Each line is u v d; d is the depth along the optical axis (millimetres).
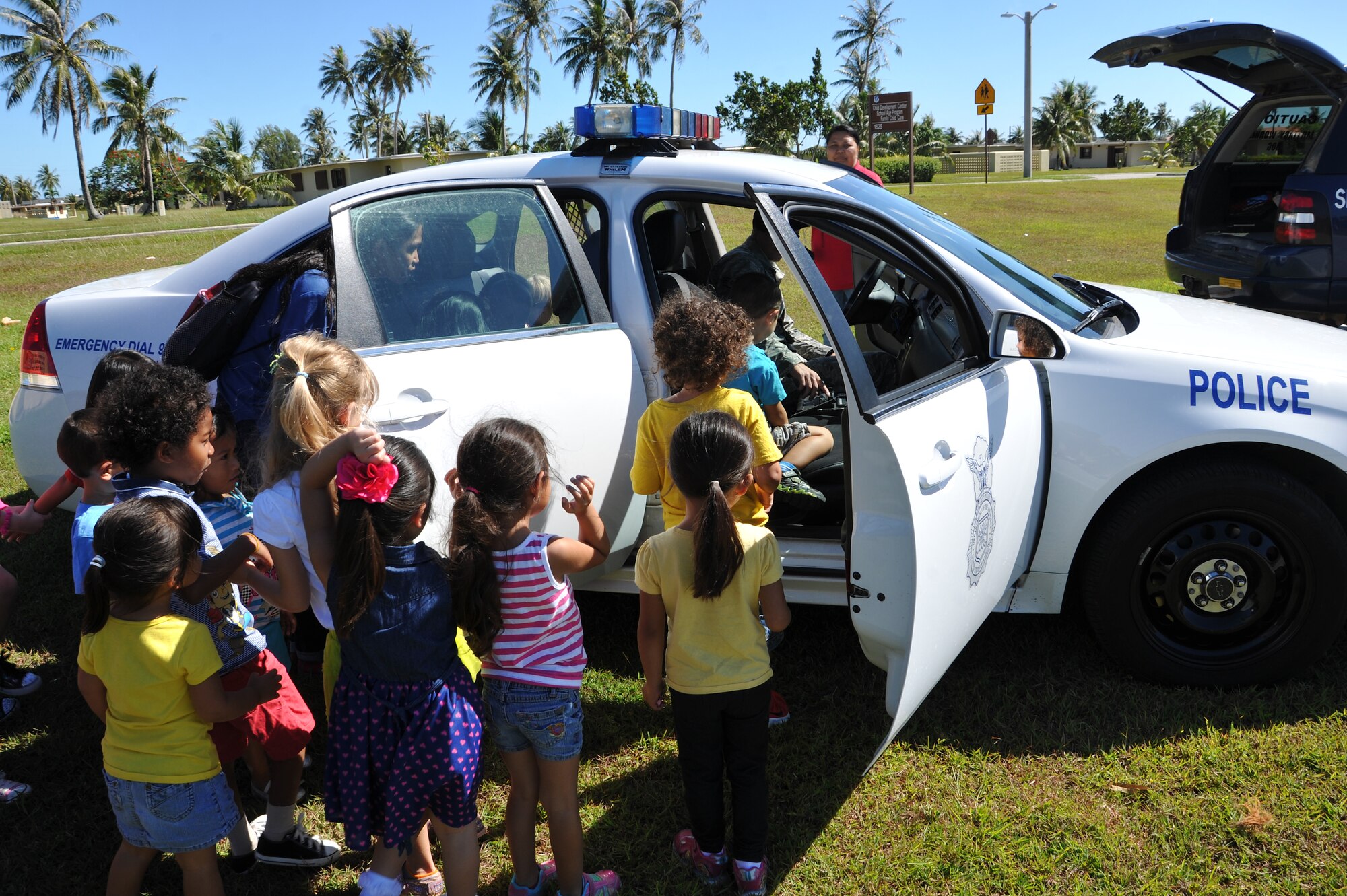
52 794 2938
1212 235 6641
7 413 6559
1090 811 2689
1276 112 6609
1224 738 2953
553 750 2279
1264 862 2471
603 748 3098
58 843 2727
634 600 4023
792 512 3361
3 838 2752
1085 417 3064
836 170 3758
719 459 2266
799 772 2916
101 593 2100
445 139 79688
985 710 3148
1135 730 3021
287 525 2256
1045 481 3104
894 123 17797
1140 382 3047
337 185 62656
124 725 2189
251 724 2467
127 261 18656
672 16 62438
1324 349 3291
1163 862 2480
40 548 4617
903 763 2939
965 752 2977
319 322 3031
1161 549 3143
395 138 84125
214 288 3195
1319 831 2547
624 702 3320
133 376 2389
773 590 2398
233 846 2596
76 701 3422
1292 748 2871
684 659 2371
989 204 22406
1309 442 2992
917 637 2408
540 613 2238
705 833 2465
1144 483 3102
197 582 2238
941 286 3098
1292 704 3105
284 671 2611
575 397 3082
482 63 69125
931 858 2545
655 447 2797
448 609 2158
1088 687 3252
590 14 63281
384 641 2088
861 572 2490
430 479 2160
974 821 2680
